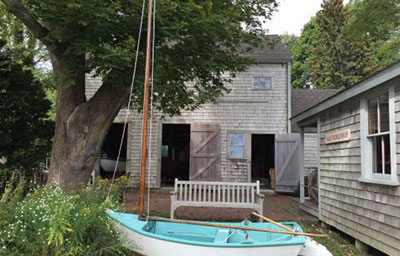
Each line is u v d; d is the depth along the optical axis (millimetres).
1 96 6758
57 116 6012
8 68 7090
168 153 14422
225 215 6918
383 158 4387
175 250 3482
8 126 6949
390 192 4023
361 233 4734
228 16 5918
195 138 11172
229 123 11289
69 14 4594
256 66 11430
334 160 5789
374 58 24250
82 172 5746
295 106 12555
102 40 5277
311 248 3746
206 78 7750
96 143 5852
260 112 11266
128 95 6273
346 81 24656
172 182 13102
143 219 4020
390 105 4047
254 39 6961
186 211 7309
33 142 7152
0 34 9344
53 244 2857
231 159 11078
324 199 6191
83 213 3023
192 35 5723
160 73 5832
